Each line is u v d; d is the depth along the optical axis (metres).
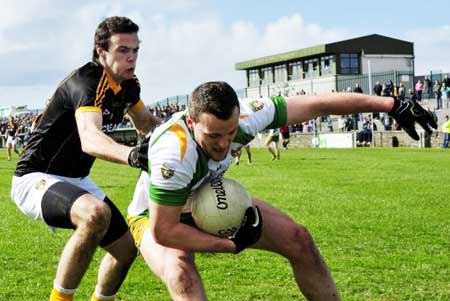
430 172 26.75
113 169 34.00
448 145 46.91
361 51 69.94
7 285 9.29
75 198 6.94
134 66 7.10
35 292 8.93
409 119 6.24
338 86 65.06
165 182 5.49
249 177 26.06
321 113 6.32
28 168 7.40
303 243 6.30
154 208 5.59
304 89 72.88
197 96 5.36
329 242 12.00
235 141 5.97
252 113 6.06
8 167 37.78
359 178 24.70
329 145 56.19
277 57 76.75
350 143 54.06
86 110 6.88
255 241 5.74
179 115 5.75
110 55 7.02
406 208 16.20
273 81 79.69
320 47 69.62
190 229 5.67
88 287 9.20
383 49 70.88
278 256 10.71
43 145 7.33
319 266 6.36
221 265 10.17
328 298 6.38
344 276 9.46
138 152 5.78
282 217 6.38
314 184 22.67
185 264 5.73
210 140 5.44
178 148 5.49
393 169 28.62
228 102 5.27
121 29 7.00
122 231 7.34
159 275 5.86
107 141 6.43
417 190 20.14
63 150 7.33
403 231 13.06
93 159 7.61
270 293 8.67
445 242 11.97
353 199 18.14
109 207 6.96
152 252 6.00
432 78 59.44
